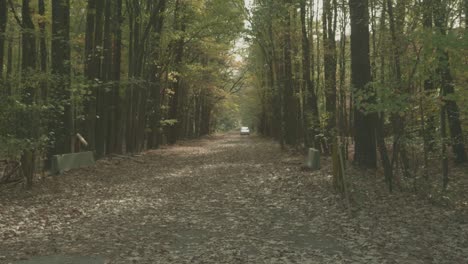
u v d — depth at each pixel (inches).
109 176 618.2
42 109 523.8
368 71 506.3
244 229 328.2
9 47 880.9
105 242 295.0
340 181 423.8
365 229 314.7
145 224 346.9
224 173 670.5
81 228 333.7
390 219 338.0
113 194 484.1
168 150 1208.8
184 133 2005.4
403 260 247.6
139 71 928.3
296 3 805.9
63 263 249.6
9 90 527.2
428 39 330.3
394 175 482.6
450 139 413.4
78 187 518.0
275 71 1090.1
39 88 568.7
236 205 418.6
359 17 500.1
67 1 630.5
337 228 321.7
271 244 286.4
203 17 1053.8
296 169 645.3
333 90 724.0
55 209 400.2
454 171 527.2
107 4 783.1
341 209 375.6
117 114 910.4
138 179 604.7
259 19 888.9
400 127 423.8
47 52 634.8
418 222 327.9
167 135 1515.7
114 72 880.3
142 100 1059.9
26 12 594.6
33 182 514.0
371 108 380.8
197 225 343.0
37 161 599.2
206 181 586.9
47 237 307.6
